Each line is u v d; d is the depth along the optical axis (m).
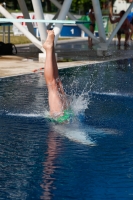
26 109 9.08
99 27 20.69
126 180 5.50
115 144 6.95
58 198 4.96
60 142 6.98
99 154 6.44
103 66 16.83
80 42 30.12
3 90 11.14
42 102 9.76
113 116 8.70
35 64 16.58
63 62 17.66
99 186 5.30
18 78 13.21
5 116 8.48
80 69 15.75
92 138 7.23
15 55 19.70
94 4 20.11
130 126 8.02
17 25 17.16
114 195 5.07
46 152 6.48
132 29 29.45
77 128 7.80
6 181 5.38
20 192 5.09
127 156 6.39
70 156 6.33
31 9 47.97
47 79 8.45
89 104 9.70
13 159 6.16
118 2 49.47
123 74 14.69
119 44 27.19
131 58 19.95
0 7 17.12
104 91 11.45
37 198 4.95
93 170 5.80
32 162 6.05
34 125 7.92
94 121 8.27
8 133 7.39
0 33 32.53
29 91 11.05
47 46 8.45
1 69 15.01
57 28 16.44
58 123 8.09
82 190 5.18
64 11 16.31
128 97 10.72
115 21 27.03
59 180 5.45
